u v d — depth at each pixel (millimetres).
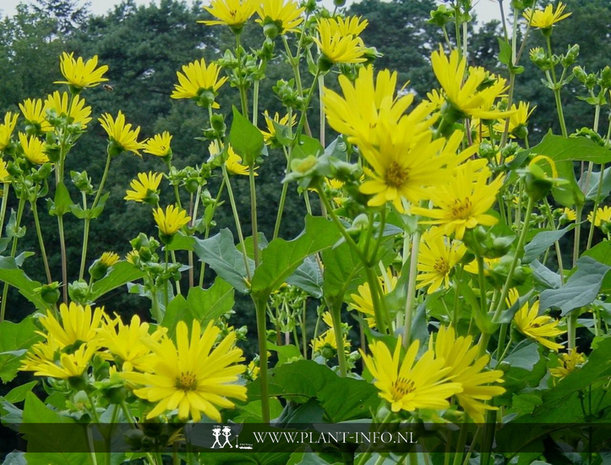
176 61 24484
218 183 15555
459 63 1733
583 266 2100
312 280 2467
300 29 2844
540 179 1630
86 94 22625
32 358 1863
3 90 23094
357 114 1443
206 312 2789
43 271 18016
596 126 3654
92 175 20000
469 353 1492
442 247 1990
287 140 2422
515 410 2320
